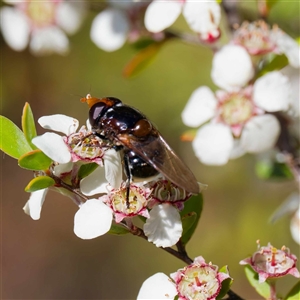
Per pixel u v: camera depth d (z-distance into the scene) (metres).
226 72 0.13
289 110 0.13
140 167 0.12
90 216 0.11
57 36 0.16
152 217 0.11
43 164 0.11
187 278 0.11
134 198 0.11
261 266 0.12
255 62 0.14
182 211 0.12
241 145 0.13
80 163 0.11
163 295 0.11
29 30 0.16
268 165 0.14
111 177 0.11
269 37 0.13
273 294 0.12
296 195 0.14
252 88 0.13
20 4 0.16
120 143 0.12
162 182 0.11
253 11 0.15
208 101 0.13
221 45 0.14
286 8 0.15
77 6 0.16
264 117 0.13
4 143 0.11
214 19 0.13
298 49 0.13
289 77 0.14
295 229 0.14
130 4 0.15
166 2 0.13
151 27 0.13
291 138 0.14
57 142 0.11
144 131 0.12
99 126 0.12
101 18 0.15
